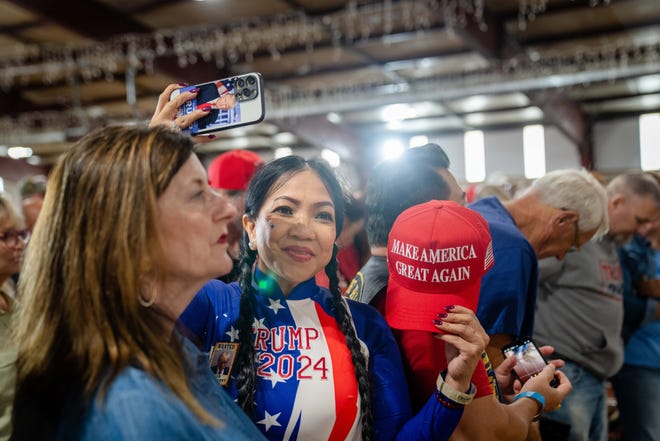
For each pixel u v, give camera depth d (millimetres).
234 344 1167
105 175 827
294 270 1174
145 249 815
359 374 1169
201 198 888
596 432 2547
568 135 11836
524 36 8508
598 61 8688
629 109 12078
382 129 13984
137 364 788
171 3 7539
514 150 13336
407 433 1157
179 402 776
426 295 1226
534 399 1340
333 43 8586
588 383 2484
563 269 2475
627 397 2936
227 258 920
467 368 1117
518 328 1568
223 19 7871
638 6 7371
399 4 7047
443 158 1613
